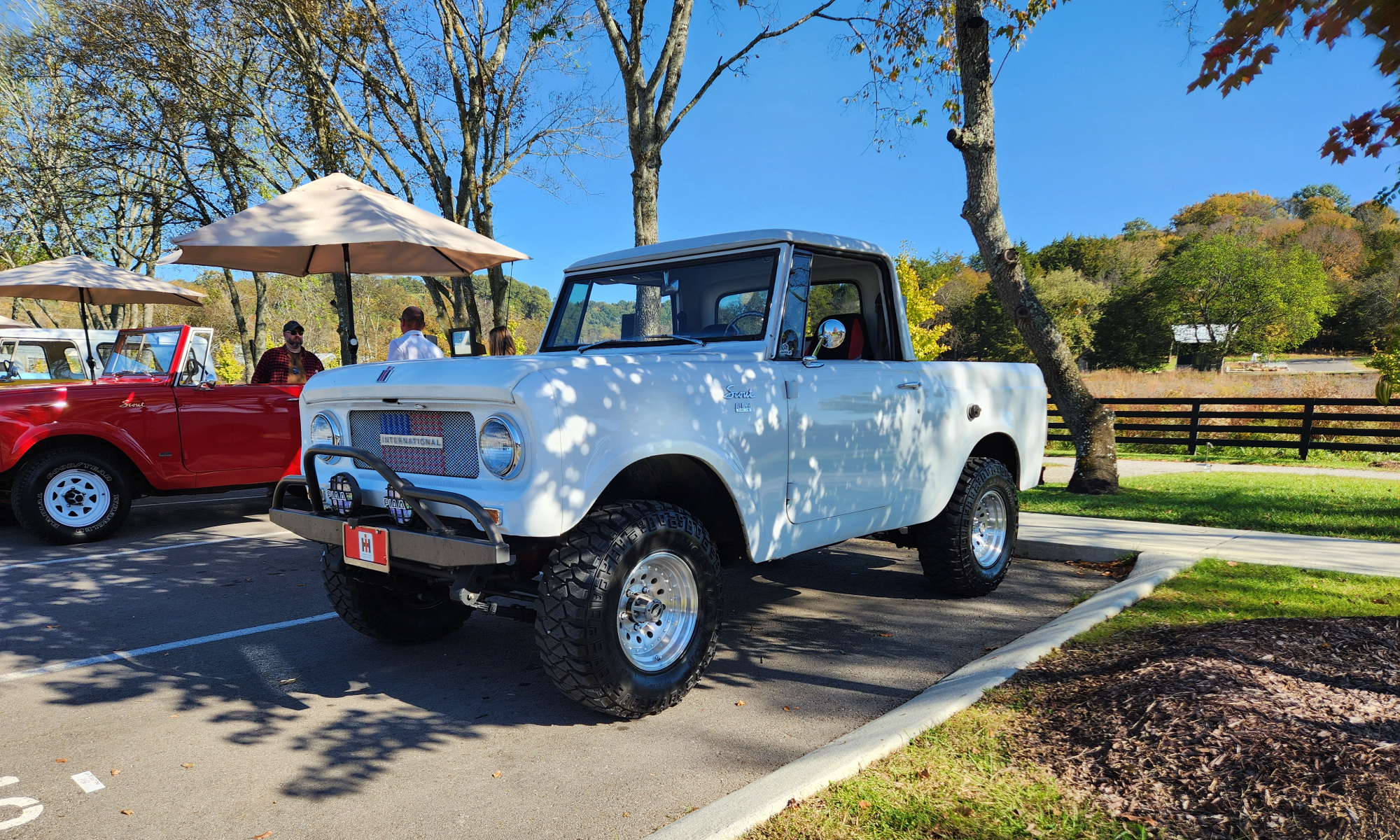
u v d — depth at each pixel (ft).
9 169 65.87
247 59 52.85
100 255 76.28
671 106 32.76
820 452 12.98
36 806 8.87
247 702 11.90
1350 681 9.41
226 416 25.20
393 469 11.73
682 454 10.84
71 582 19.11
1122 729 8.91
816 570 19.90
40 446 23.79
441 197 49.08
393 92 47.93
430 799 8.90
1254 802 7.29
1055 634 12.79
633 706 10.52
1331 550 18.84
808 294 13.70
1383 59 7.64
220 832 8.27
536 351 15.93
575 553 10.17
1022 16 32.50
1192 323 239.71
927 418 15.29
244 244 24.47
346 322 29.94
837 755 8.94
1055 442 59.77
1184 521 23.89
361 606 13.52
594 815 8.47
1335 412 60.13
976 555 17.04
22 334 40.42
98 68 51.65
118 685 12.62
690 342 13.60
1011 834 7.30
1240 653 10.43
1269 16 7.86
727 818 7.59
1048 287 247.09
